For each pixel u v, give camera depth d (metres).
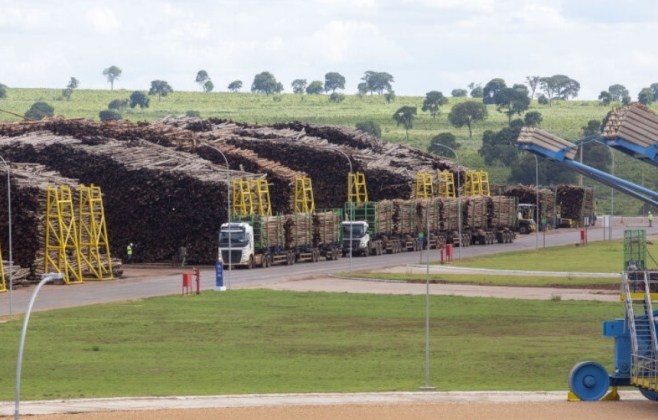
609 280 137.12
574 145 69.12
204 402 61.97
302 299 115.38
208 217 161.38
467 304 111.50
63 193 135.38
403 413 59.28
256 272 151.50
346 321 99.19
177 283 133.75
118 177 163.00
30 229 132.88
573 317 101.94
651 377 62.69
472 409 60.78
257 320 99.50
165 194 162.00
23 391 65.88
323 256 177.25
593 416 59.41
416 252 193.62
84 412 58.69
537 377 72.69
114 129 182.38
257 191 170.12
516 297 118.31
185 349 83.44
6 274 125.69
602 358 79.31
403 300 114.88
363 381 70.50
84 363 76.88
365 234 182.12
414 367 76.12
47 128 182.12
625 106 67.19
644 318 65.12
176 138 183.62
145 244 163.38
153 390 66.50
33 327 93.94
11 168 139.00
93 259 139.00
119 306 108.69
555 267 158.38
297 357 80.25
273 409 59.88
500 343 86.62
